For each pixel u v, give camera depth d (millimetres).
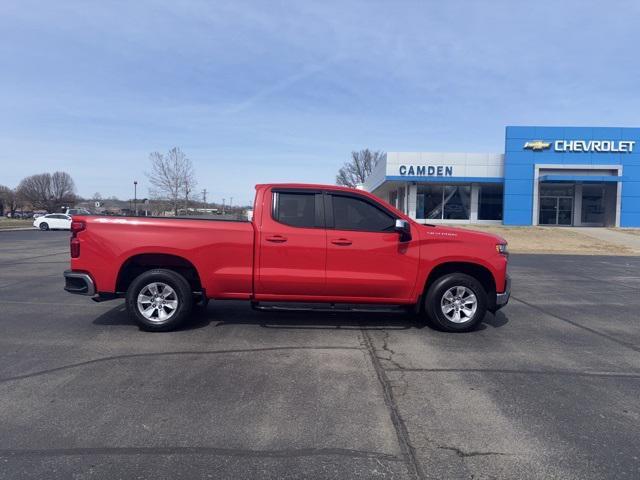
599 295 10367
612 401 4477
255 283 6602
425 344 6266
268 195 6723
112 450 3479
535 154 32688
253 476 3182
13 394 4445
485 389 4723
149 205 46312
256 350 5871
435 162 33938
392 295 6746
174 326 6641
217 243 6555
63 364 5270
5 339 6215
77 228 6559
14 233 36375
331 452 3496
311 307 6793
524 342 6449
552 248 23656
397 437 3732
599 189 33500
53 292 9664
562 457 3467
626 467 3346
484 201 35438
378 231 6719
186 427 3840
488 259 6801
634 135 32062
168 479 3137
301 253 6578
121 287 6812
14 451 3447
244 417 4027
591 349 6160
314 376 5012
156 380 4832
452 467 3324
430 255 6715
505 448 3586
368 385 4781
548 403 4406
